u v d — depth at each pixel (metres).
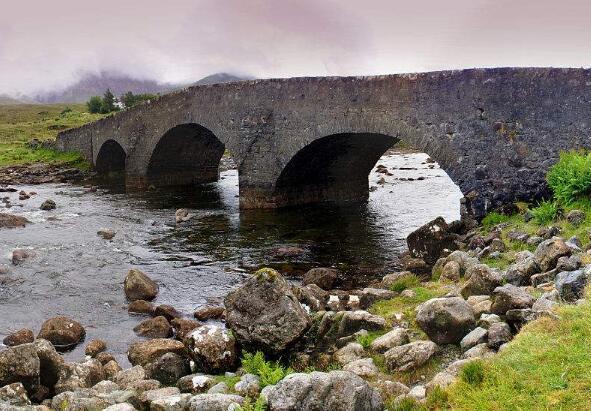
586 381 6.07
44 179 46.94
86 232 25.02
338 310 12.29
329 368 8.63
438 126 19.28
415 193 33.41
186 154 40.72
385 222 25.03
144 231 24.97
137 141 40.03
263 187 27.98
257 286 9.91
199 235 23.75
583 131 16.19
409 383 7.75
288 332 9.42
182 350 11.03
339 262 18.56
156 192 38.44
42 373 9.49
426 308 8.76
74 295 16.28
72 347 12.47
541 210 14.75
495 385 6.38
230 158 63.03
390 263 18.08
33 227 26.31
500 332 7.88
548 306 8.01
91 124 50.44
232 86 28.80
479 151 18.22
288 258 19.39
